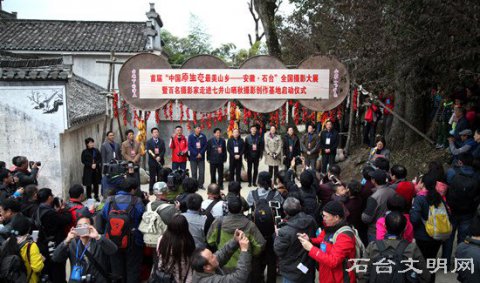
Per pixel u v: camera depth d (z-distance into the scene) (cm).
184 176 642
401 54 823
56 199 547
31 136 985
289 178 614
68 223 529
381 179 532
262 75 983
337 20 1157
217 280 343
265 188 582
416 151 1152
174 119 1633
